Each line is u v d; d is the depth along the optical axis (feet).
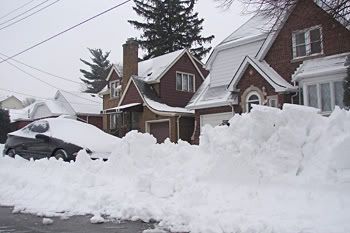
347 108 50.34
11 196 25.31
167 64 94.32
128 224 18.22
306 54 60.80
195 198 19.76
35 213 21.35
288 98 60.64
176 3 150.51
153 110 86.33
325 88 56.34
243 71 65.67
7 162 33.65
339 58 56.08
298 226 15.25
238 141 21.91
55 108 126.41
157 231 16.56
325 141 19.90
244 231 15.49
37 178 27.81
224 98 69.46
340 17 41.88
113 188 23.80
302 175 19.33
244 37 72.28
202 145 24.29
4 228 18.16
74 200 22.48
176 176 22.80
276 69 65.00
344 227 14.76
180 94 96.12
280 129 20.79
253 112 21.94
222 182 21.27
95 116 126.00
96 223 18.58
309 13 53.16
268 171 20.10
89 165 27.73
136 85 91.61
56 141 36.01
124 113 94.07
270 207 17.93
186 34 151.12
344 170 18.28
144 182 22.41
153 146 26.91
